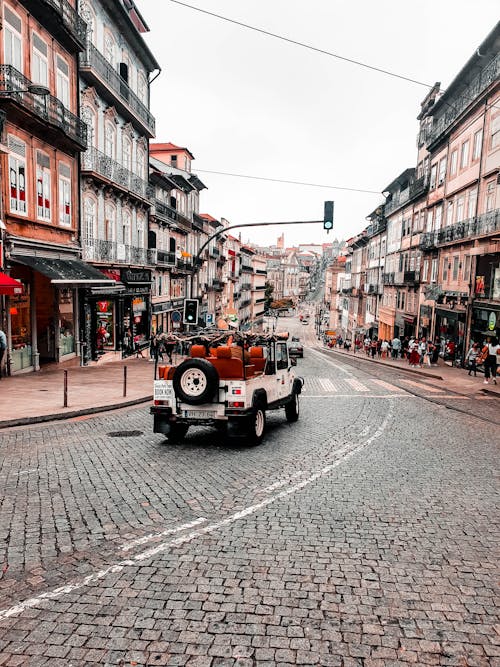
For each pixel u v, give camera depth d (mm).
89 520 5789
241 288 82562
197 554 5023
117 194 26891
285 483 7285
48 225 19266
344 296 83062
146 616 3992
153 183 35000
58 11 18750
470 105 28109
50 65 19281
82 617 3973
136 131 30453
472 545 5355
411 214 42438
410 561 4969
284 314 156750
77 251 21750
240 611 4074
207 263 55219
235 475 7621
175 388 9234
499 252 24172
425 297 36250
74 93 21531
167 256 36469
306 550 5156
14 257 16516
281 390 11273
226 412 9180
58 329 20844
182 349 10672
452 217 32219
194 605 4148
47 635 3756
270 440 10070
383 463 8516
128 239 29078
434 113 37094
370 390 18312
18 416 11180
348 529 5703
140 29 30359
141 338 31766
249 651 3609
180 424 9758
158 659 3520
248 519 5926
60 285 20656
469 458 8992
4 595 4266
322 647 3666
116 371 20500
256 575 4641
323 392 17578
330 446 9672
